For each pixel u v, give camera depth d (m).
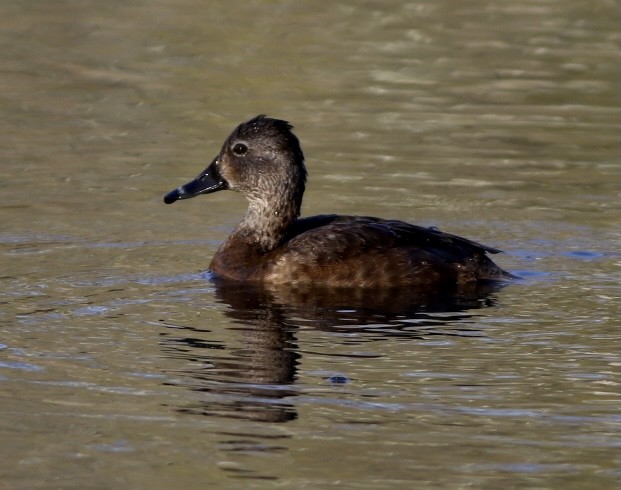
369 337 14.65
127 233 19.95
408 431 12.09
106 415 12.41
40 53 31.72
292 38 33.31
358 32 33.91
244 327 15.02
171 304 16.00
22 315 15.34
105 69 30.64
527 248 19.22
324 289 16.94
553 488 11.01
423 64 31.31
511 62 31.48
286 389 13.00
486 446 11.78
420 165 24.33
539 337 14.62
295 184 18.31
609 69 30.94
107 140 25.69
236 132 18.66
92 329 14.88
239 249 18.03
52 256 18.36
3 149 24.91
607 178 23.64
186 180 23.27
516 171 24.03
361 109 27.98
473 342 14.45
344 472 11.27
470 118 27.50
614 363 13.74
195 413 12.45
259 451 11.68
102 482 11.08
